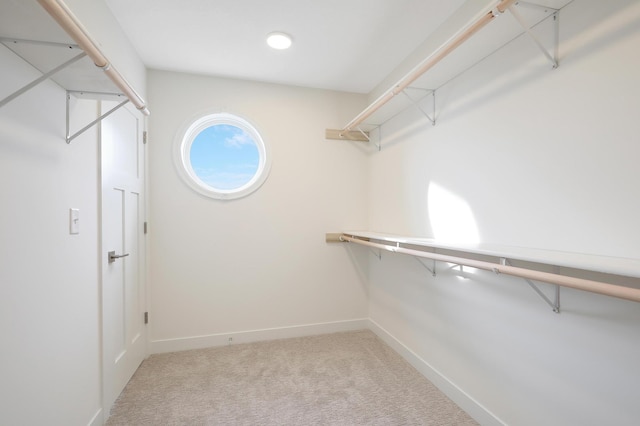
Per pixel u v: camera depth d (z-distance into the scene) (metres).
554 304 1.19
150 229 2.34
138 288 2.13
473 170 1.64
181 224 2.42
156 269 2.36
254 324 2.60
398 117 2.40
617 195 1.01
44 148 1.12
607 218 1.04
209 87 2.48
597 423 1.06
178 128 2.41
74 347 1.30
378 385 1.90
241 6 1.64
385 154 2.62
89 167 1.44
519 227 1.37
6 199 0.94
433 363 1.95
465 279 1.68
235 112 2.54
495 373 1.48
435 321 1.94
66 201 1.26
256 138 2.70
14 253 0.97
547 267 1.22
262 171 2.62
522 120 1.35
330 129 2.81
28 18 0.80
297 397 1.77
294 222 2.71
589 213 1.09
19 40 0.90
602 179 1.05
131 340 1.99
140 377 1.99
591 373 1.08
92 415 1.45
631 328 0.97
